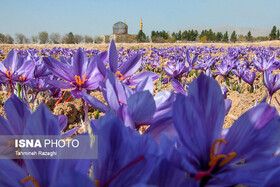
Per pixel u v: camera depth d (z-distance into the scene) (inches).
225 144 26.1
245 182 20.3
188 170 19.4
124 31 3932.1
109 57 52.6
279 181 18.4
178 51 791.1
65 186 14.3
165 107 29.6
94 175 20.5
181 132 22.0
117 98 32.8
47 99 148.6
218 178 22.1
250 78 139.4
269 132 24.0
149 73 56.5
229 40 3245.6
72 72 54.6
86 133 23.2
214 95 25.5
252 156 24.0
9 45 1230.3
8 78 84.8
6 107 28.1
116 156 20.1
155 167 18.3
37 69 99.7
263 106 25.2
